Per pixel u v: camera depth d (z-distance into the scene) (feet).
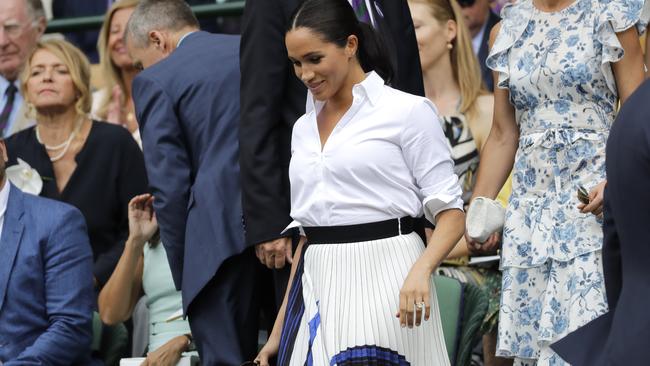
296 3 49.32
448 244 41.91
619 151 33.94
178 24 58.65
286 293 46.52
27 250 59.00
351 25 43.06
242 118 49.44
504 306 46.83
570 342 35.96
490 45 49.83
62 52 72.64
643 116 33.45
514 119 49.49
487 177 49.44
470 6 70.74
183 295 52.44
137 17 59.06
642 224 33.55
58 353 57.98
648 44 47.11
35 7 82.79
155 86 54.19
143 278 61.87
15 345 58.34
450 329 52.95
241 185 49.60
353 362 41.81
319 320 42.83
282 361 43.83
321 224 43.06
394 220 42.60
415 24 66.03
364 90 42.75
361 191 42.50
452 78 66.18
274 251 48.93
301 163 43.50
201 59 55.01
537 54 47.39
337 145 42.65
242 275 52.65
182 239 53.67
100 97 78.18
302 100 49.73
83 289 59.67
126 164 71.51
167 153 53.47
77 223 60.39
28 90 72.59
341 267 42.68
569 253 45.32
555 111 46.83
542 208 46.57
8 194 59.82
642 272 33.71
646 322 32.94
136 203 61.26
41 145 72.18
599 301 44.39
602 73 46.06
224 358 51.83
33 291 58.95
